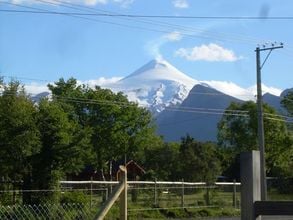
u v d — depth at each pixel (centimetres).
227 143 7406
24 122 2084
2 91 2150
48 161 2158
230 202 3262
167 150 7350
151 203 2816
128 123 7062
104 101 6812
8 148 2067
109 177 7325
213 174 7025
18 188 2106
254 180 655
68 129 2255
